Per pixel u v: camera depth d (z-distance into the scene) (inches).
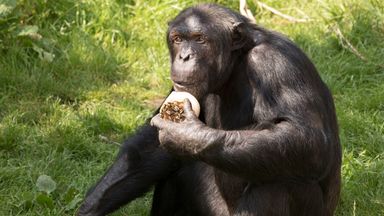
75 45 870.4
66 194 651.5
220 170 552.1
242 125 561.6
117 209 597.0
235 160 510.9
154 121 525.0
